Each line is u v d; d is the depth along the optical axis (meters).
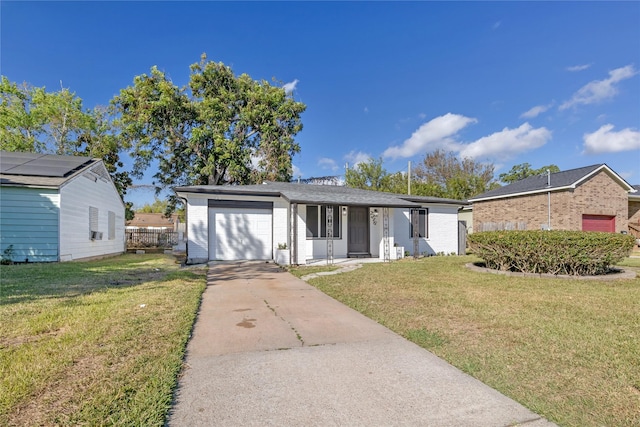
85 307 4.61
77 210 11.71
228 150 21.09
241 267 10.33
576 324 4.12
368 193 15.15
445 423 2.12
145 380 2.58
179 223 38.59
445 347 3.43
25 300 5.04
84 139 21.70
